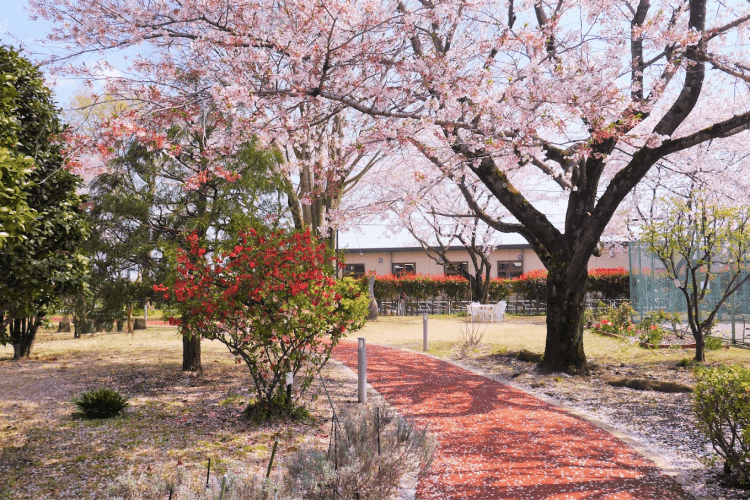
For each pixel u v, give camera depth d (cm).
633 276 1781
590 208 993
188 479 422
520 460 535
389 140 893
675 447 570
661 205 1409
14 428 652
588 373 988
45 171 634
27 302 609
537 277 2570
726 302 1491
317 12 733
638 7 951
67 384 910
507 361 1133
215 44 805
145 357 1207
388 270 3055
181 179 924
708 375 500
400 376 993
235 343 688
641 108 849
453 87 798
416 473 498
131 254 898
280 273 665
